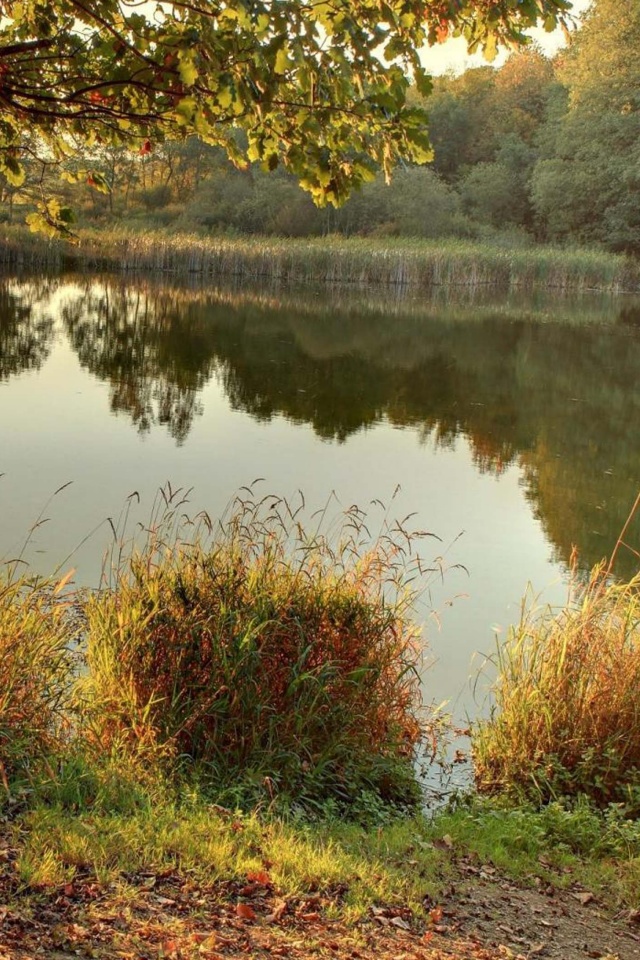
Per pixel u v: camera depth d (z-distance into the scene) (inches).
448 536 426.3
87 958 122.3
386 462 547.5
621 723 241.0
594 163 2213.3
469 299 1692.9
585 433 665.6
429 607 346.0
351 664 239.0
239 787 204.4
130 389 712.4
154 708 218.5
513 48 162.7
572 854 207.3
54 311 1180.5
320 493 471.5
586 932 169.0
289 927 144.3
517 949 156.2
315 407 695.1
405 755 247.3
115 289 1523.1
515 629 283.4
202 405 671.8
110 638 227.1
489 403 757.3
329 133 147.8
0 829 157.3
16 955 118.7
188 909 143.2
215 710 218.7
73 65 154.7
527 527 449.7
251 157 155.0
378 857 185.6
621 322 1417.3
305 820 202.7
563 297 1878.7
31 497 424.8
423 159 147.1
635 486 534.0
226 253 1907.0
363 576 264.5
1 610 209.5
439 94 3184.1
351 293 1670.8
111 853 155.9
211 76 130.4
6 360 807.1
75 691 217.5
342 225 2349.9
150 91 144.9
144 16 146.8
